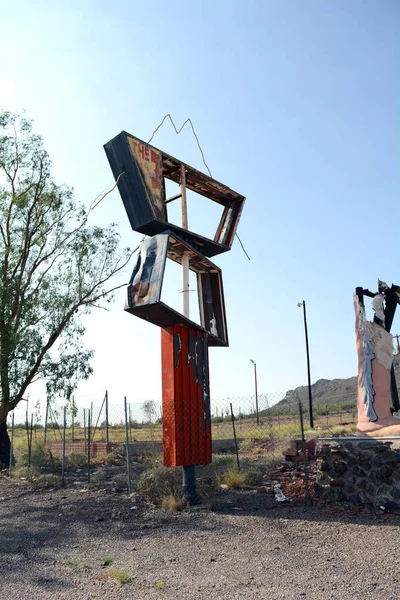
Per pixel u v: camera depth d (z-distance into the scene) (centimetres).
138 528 910
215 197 1448
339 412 4909
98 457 2034
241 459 1744
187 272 1270
